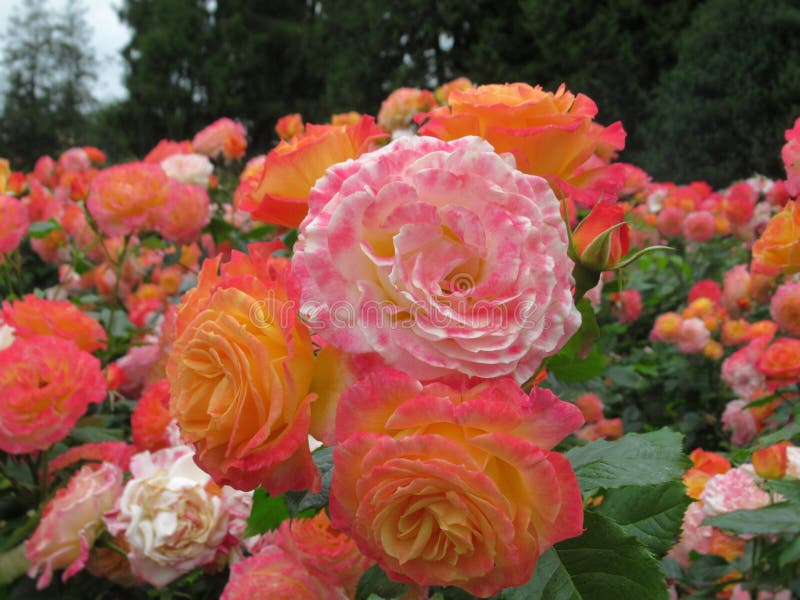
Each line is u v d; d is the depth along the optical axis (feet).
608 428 2.81
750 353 2.38
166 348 2.03
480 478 0.66
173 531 1.51
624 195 5.41
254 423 0.75
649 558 0.78
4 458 1.91
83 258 3.16
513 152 0.92
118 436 2.07
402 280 0.70
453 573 0.71
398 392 0.71
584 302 0.93
